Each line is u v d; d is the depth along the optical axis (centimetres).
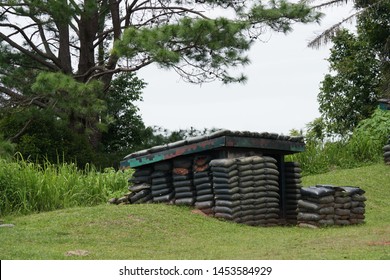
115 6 2859
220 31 2383
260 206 1357
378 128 2388
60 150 2416
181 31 2295
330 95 3078
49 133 2441
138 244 1088
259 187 1362
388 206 1659
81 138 2512
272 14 2542
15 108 2609
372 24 3055
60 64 2792
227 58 2550
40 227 1195
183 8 2875
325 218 1305
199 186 1366
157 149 1402
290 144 1447
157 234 1169
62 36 2861
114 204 1447
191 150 1359
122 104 2995
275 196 1398
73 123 2670
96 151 2755
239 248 1033
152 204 1380
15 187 1480
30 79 2669
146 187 1437
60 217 1257
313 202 1312
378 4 2861
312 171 2202
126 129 3011
